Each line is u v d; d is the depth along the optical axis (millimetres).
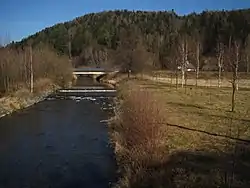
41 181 20000
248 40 117562
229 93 55750
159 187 15781
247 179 15656
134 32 187000
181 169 17250
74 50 187500
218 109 38062
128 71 98875
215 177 15945
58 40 191375
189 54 86000
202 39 153750
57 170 21859
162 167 17984
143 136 21781
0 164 23234
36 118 40875
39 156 25047
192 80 82625
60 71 94812
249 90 61531
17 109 47281
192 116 33375
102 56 165125
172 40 155750
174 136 24938
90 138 30234
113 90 77188
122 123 29875
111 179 19875
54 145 28125
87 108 48844
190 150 21094
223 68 77375
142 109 25453
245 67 91500
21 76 65250
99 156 24594
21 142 29359
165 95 51750
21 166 22812
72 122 38031
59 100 58969
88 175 20766
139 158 19406
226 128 27703
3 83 56406
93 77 131500
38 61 78062
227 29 159750
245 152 20031
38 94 62219
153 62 114562
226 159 18969
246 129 27203
